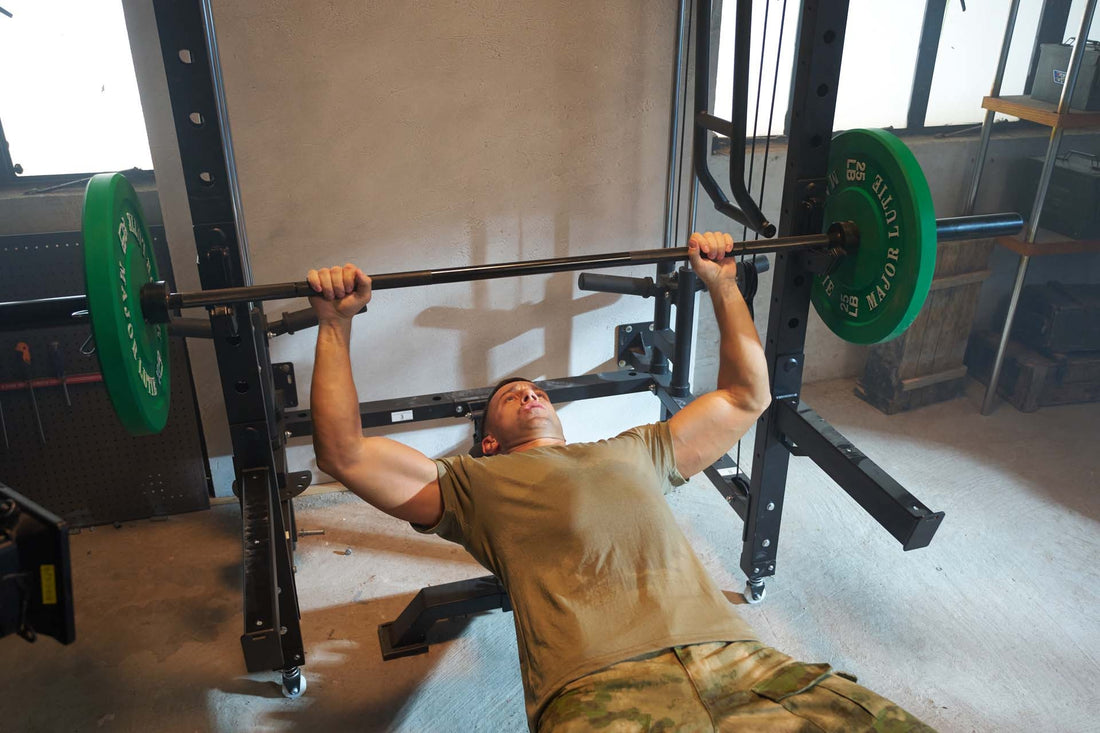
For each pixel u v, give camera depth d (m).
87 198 1.50
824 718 1.42
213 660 2.27
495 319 2.89
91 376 2.63
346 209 2.61
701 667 1.48
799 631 2.34
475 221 2.74
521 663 1.60
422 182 2.63
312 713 2.12
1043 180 3.06
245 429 1.95
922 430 3.34
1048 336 3.46
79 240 2.55
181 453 2.79
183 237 2.52
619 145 2.76
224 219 1.78
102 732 2.06
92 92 2.57
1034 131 3.55
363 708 2.13
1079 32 2.85
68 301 1.67
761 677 1.51
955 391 3.58
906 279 1.80
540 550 1.62
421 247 2.72
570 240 2.86
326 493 2.99
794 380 2.21
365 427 2.62
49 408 2.65
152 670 2.24
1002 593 2.48
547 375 3.05
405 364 2.88
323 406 1.59
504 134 2.64
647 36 2.64
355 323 2.77
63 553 1.09
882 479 1.91
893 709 1.43
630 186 2.84
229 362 1.87
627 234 2.91
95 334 1.44
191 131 1.70
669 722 1.40
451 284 2.79
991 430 3.35
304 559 2.67
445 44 2.48
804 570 2.58
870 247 1.91
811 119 1.93
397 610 2.46
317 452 1.62
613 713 1.40
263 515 1.91
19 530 1.09
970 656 2.25
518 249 2.82
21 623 1.11
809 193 1.99
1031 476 3.04
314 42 2.39
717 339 3.50
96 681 2.21
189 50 1.64
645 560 1.60
